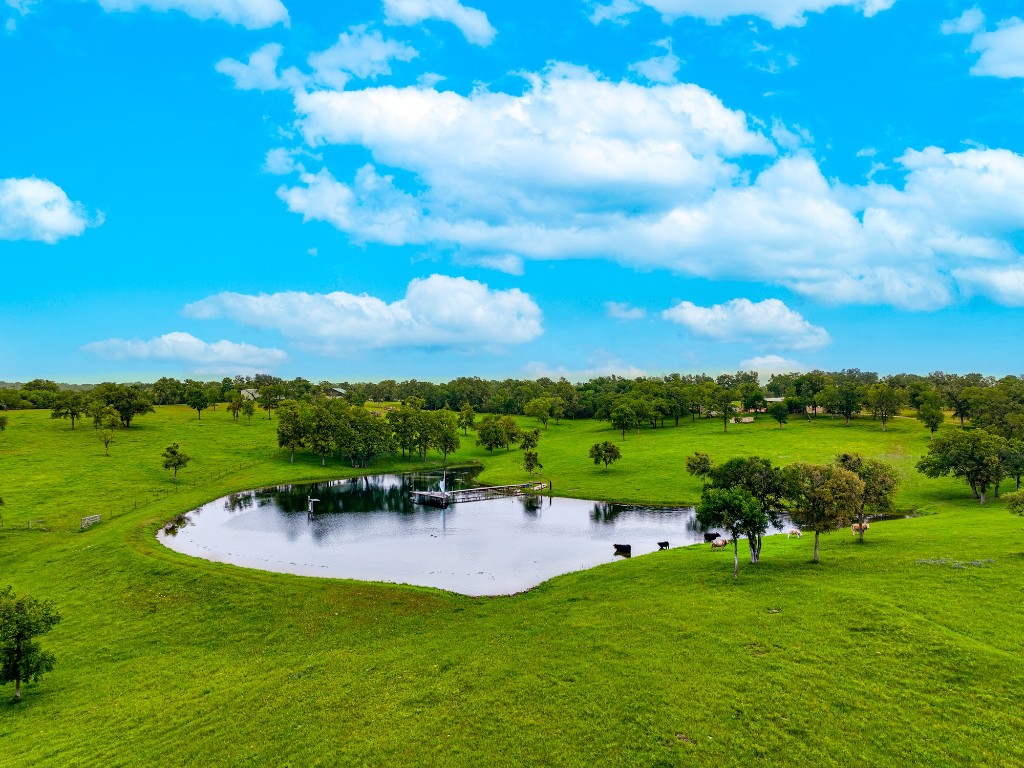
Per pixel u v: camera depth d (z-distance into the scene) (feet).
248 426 638.94
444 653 128.77
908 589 144.56
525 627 142.92
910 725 90.74
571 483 414.41
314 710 105.70
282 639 150.92
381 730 97.19
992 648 111.65
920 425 599.57
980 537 192.85
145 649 147.95
